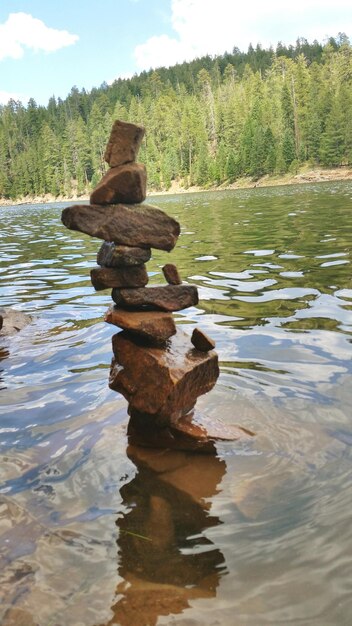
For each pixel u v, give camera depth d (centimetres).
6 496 282
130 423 350
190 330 583
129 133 325
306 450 310
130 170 323
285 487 274
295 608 194
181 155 11388
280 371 439
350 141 8288
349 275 798
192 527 246
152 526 249
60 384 451
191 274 948
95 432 353
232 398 385
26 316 699
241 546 231
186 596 203
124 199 329
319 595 200
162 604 200
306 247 1127
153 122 12925
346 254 983
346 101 8769
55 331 633
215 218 2223
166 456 316
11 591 211
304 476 282
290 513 252
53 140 13338
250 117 9994
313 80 10425
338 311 611
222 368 453
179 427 328
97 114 14688
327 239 1209
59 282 993
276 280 823
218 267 1000
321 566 215
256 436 329
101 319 676
